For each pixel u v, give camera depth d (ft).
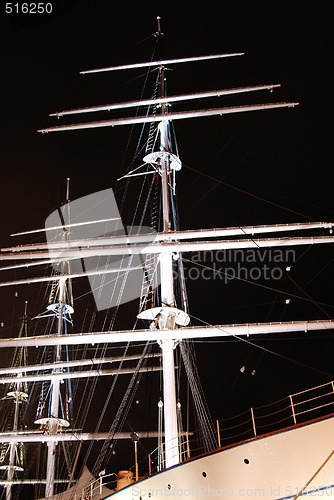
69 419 120.47
